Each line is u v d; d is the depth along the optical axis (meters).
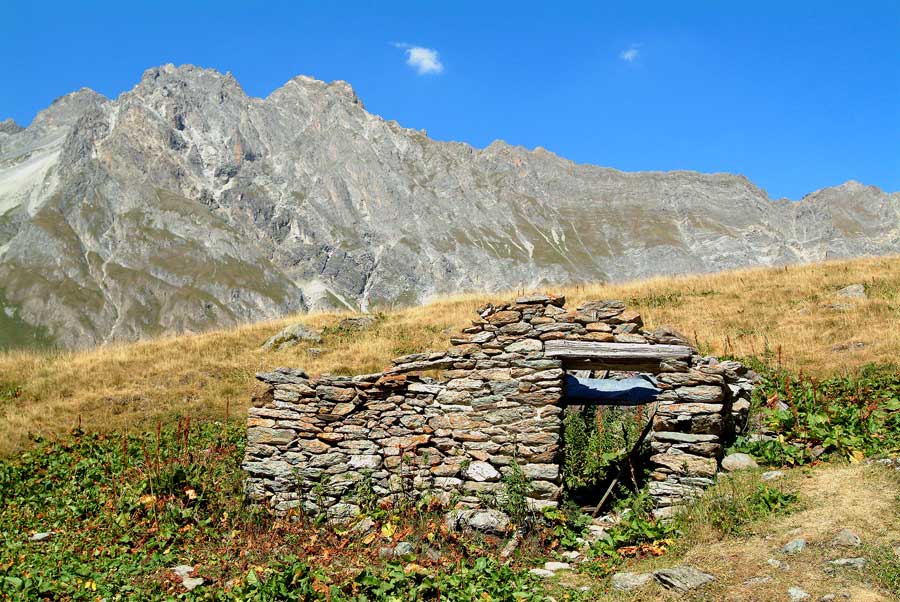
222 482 12.81
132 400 20.66
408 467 12.09
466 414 12.12
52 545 11.11
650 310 26.39
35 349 27.02
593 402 13.36
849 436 11.38
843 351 19.44
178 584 9.41
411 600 8.44
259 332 27.95
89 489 13.80
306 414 12.64
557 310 12.16
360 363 23.02
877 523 8.23
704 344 21.38
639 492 11.40
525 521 10.91
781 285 27.89
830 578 7.33
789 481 10.16
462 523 10.96
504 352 12.15
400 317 29.03
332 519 11.94
